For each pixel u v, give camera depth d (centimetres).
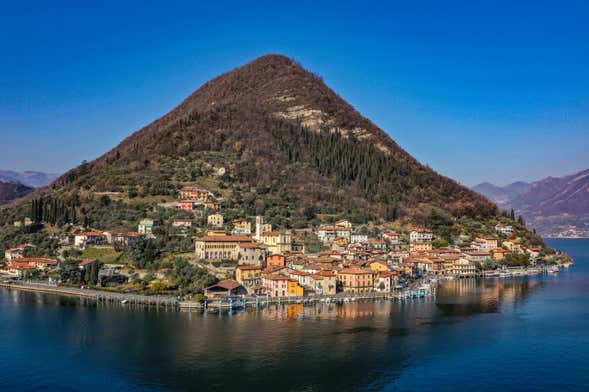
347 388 13400
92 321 19162
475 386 13612
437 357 15588
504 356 15750
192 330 17912
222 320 19262
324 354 15625
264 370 14412
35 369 14650
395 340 17075
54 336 17375
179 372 14288
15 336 17388
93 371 14450
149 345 16388
